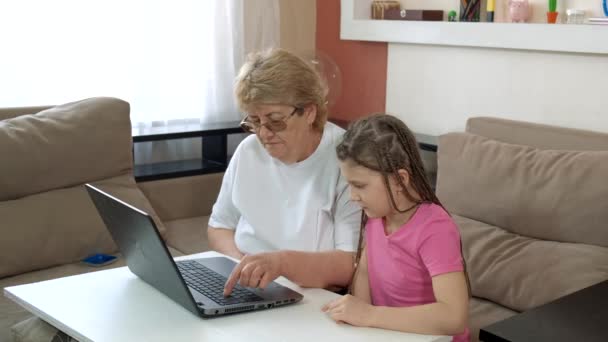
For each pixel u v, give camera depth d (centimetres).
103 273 175
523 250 222
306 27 379
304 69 180
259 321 147
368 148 151
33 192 254
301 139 185
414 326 143
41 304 155
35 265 244
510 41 283
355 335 141
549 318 147
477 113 305
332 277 174
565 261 211
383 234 165
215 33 334
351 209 188
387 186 152
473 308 221
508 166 234
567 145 238
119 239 164
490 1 294
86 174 265
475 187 240
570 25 262
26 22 290
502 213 232
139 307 154
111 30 309
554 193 221
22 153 249
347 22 354
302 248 191
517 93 289
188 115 337
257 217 197
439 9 323
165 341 137
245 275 159
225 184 209
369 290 171
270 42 359
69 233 252
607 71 258
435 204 161
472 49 304
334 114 377
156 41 321
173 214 307
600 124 263
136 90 319
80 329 142
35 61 294
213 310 148
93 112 270
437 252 152
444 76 317
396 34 330
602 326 143
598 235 211
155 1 318
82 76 306
